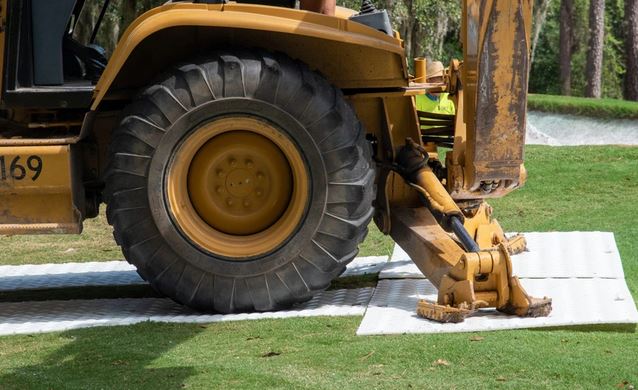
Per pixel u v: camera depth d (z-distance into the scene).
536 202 13.29
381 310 8.00
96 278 10.18
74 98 8.45
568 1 50.62
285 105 8.16
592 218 12.21
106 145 8.85
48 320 8.36
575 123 36.16
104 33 17.05
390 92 8.74
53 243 12.46
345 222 8.24
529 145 16.88
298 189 8.26
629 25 49.94
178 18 7.90
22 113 8.88
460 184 8.35
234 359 6.92
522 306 7.46
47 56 8.52
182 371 6.67
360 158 8.30
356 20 8.75
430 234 8.47
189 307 8.35
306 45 8.53
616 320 7.23
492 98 7.65
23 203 8.41
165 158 8.18
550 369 6.33
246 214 8.35
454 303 7.62
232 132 8.30
